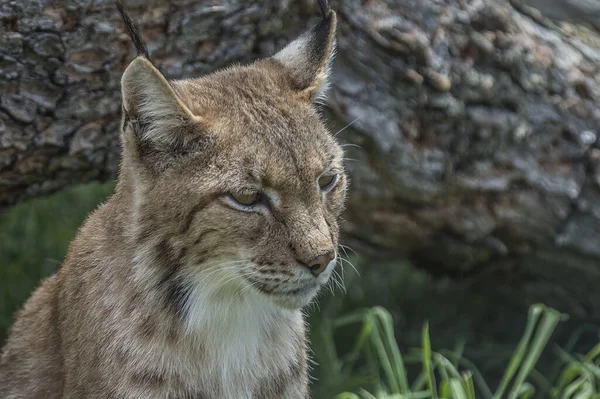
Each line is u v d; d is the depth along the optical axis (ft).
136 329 27.45
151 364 27.53
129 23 26.66
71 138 34.24
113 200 29.14
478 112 37.52
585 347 44.57
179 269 27.14
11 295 43.91
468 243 40.70
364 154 37.19
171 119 25.95
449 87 36.60
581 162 38.91
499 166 38.50
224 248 26.63
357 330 46.06
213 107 26.94
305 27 35.37
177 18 33.32
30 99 32.83
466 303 47.42
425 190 38.19
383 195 38.63
